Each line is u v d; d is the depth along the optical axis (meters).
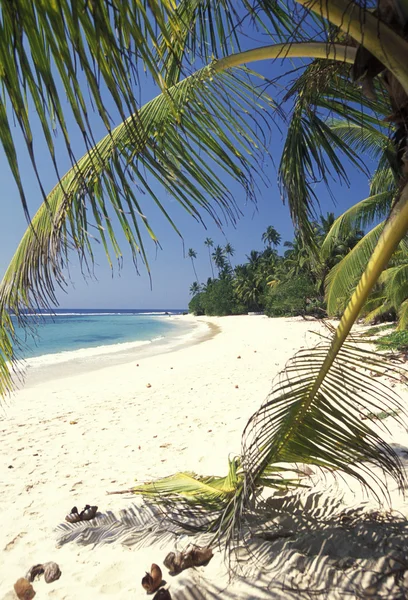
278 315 46.22
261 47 1.97
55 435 5.67
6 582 2.29
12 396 9.39
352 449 2.01
